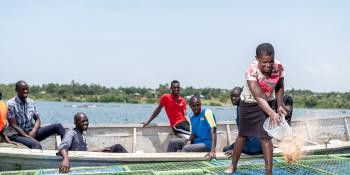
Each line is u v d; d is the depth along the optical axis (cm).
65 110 5266
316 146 727
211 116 686
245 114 475
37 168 602
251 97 465
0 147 622
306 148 711
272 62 441
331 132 991
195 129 728
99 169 553
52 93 11244
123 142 845
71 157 592
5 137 678
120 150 723
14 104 723
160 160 624
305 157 638
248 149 647
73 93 11262
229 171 516
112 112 4906
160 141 869
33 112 760
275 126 447
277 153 669
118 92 11006
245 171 529
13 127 711
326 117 984
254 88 446
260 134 459
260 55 441
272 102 477
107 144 828
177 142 775
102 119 3244
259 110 461
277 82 471
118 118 3444
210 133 703
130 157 612
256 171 528
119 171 532
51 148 788
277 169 543
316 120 965
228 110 6694
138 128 855
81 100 11212
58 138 780
